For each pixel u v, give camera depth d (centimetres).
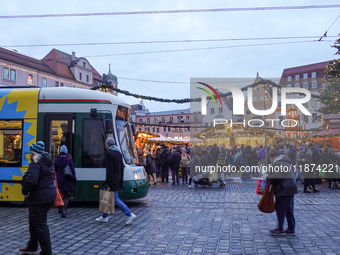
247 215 914
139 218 874
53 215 919
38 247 607
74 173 895
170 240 664
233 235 703
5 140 1058
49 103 1060
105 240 664
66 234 709
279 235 701
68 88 1081
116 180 802
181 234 711
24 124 1055
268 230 747
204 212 955
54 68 6366
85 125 1049
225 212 956
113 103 1066
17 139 1054
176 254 576
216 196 1273
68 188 883
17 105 1066
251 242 650
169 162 1719
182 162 1731
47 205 541
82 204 1107
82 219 864
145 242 650
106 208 796
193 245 630
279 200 702
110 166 802
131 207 1041
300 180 1744
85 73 6938
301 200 1188
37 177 529
